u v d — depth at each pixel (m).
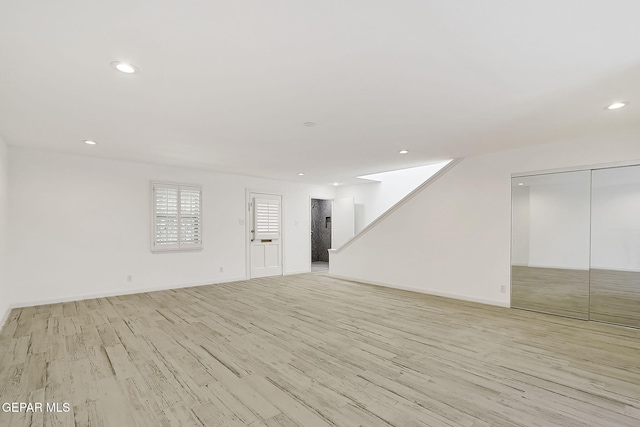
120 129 3.57
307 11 1.56
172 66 2.13
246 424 1.91
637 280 3.64
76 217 4.98
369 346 3.12
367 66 2.15
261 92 2.57
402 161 5.41
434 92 2.58
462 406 2.10
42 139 4.02
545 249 4.26
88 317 4.07
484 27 1.71
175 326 3.72
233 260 6.81
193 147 4.41
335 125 3.42
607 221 3.81
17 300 4.50
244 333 3.48
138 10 1.54
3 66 2.11
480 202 4.85
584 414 2.01
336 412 2.03
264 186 7.40
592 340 3.28
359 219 8.65
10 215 4.44
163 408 2.07
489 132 3.71
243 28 1.71
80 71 2.19
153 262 5.74
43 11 1.54
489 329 3.62
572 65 2.14
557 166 4.13
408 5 1.52
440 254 5.32
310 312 4.34
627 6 1.52
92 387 2.33
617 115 3.13
